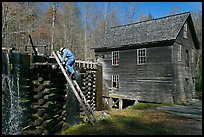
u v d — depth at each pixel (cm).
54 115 961
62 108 1058
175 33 2075
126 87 2408
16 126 752
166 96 2098
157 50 2181
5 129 710
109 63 2578
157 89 2167
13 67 743
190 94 2419
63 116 1054
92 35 5731
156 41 2141
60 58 1011
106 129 998
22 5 3919
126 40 2442
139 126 1089
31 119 830
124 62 2436
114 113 1444
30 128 817
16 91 755
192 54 2536
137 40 2327
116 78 2508
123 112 1501
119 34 2638
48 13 4828
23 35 3281
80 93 1040
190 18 2312
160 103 2133
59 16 5134
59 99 1041
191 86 2464
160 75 2152
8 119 724
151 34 2288
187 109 1722
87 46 5106
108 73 2583
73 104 1316
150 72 2223
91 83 1819
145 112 1523
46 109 878
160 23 2362
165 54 2122
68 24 5097
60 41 4584
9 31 2962
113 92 2522
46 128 873
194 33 2489
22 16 3641
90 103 1784
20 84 779
